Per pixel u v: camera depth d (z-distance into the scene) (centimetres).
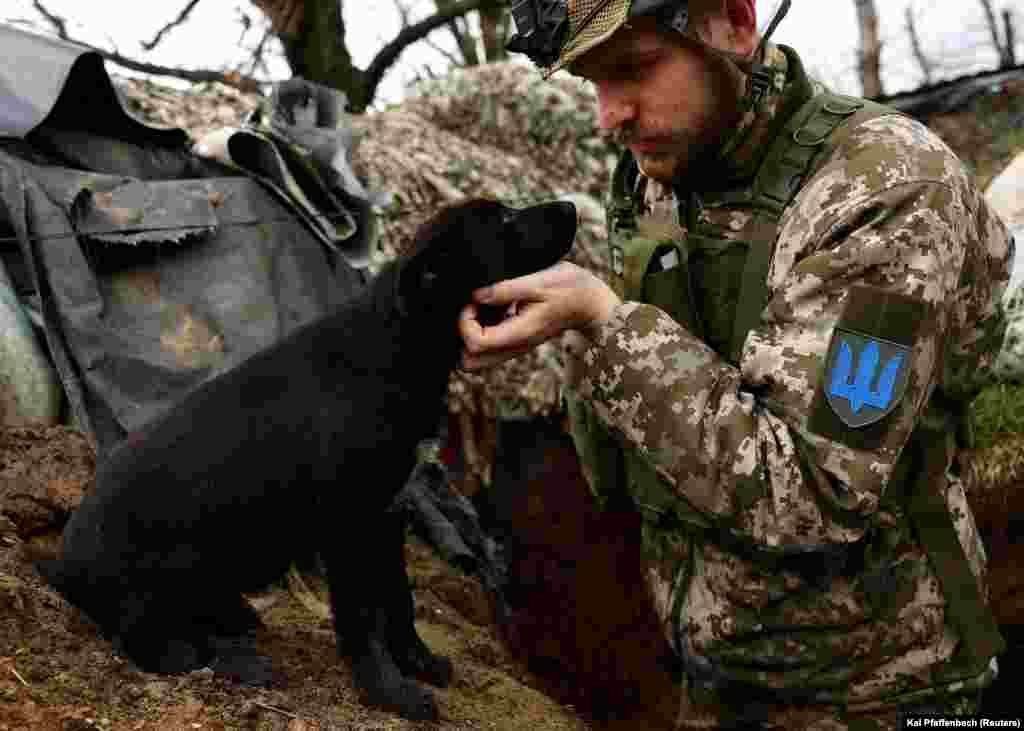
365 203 446
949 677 217
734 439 196
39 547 297
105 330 354
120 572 248
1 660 225
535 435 523
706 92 213
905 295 189
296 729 226
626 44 207
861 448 188
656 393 201
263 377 255
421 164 574
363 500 248
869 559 213
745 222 225
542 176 632
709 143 220
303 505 249
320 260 424
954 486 226
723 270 226
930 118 650
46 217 351
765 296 215
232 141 423
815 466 192
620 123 220
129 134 415
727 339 227
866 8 891
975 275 211
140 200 378
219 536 249
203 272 388
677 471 200
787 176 215
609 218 274
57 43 391
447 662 298
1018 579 430
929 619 216
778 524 196
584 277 208
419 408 251
